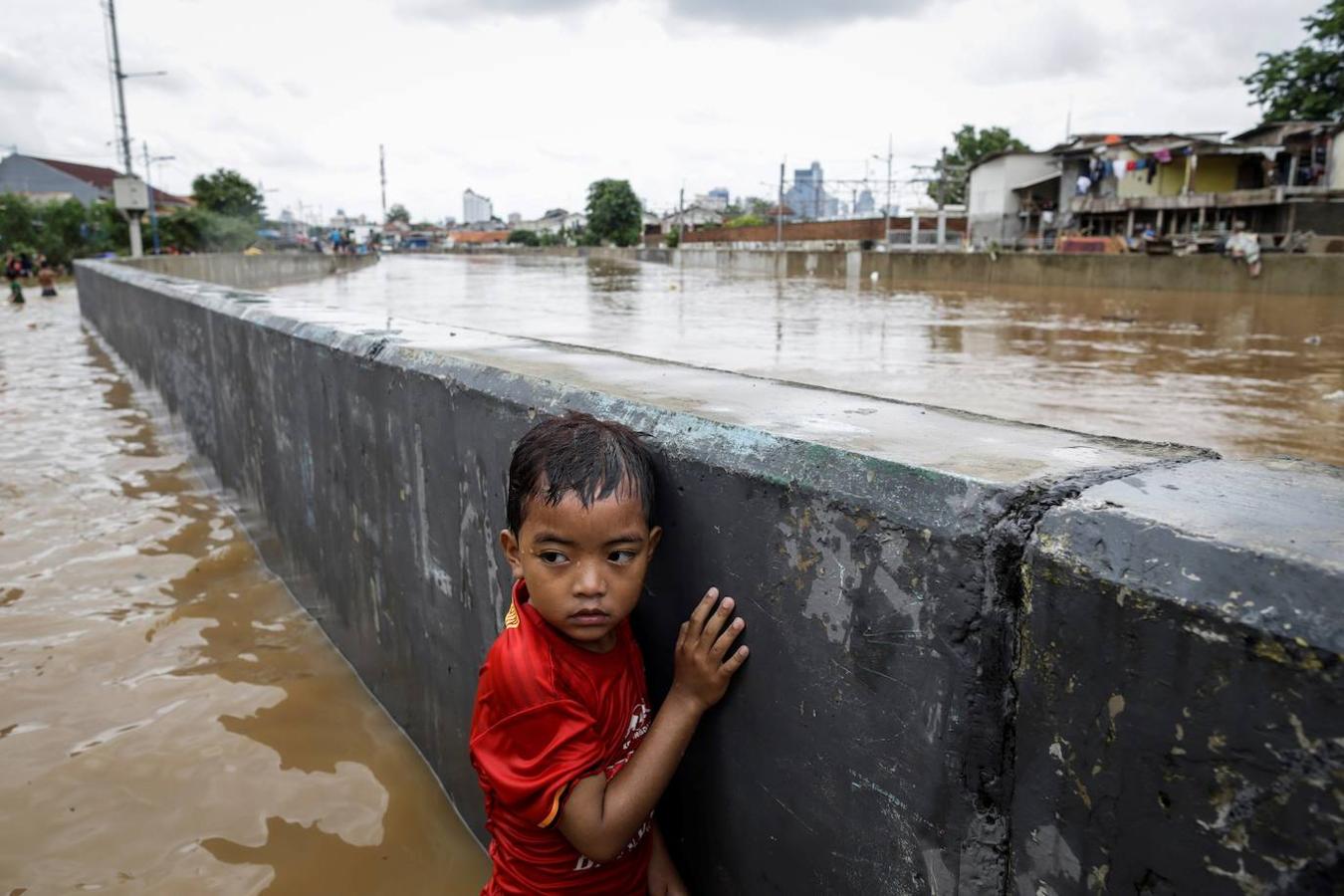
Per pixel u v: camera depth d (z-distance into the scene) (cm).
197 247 5509
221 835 226
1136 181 3716
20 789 242
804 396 166
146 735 268
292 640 330
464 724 224
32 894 205
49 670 307
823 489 116
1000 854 100
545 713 131
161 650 322
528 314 1702
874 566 109
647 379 185
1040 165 4525
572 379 184
